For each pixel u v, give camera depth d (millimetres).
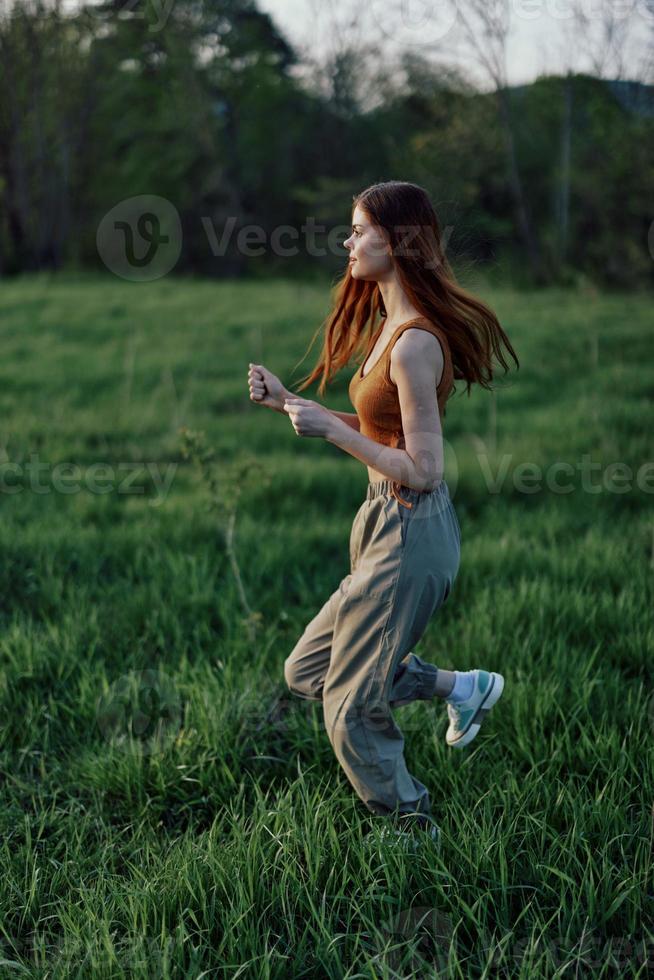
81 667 3205
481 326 2182
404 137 26562
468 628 3393
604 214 19812
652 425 6691
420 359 2035
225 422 7309
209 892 2068
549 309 12781
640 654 3221
